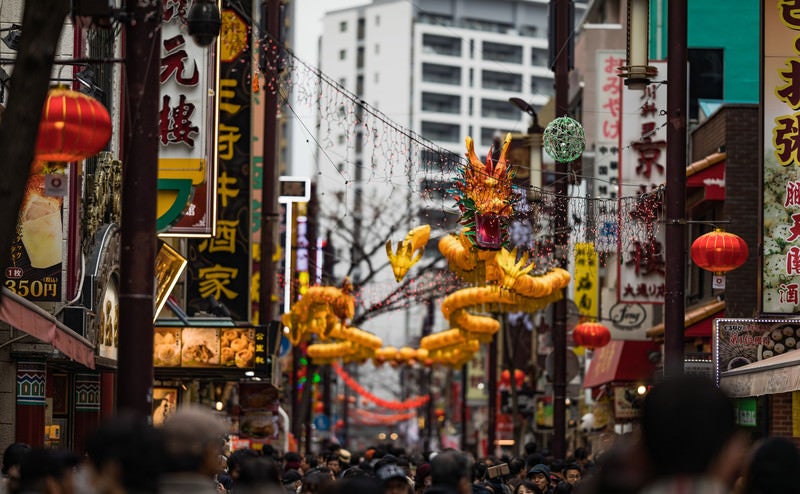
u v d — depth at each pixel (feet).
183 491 51.90
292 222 258.98
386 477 83.20
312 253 333.42
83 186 153.99
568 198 161.17
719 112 215.51
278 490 72.64
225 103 218.79
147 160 88.17
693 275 233.14
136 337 87.45
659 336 236.43
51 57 74.90
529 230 203.82
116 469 50.34
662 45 322.55
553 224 180.75
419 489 114.62
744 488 54.44
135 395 87.35
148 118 88.58
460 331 218.59
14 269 140.05
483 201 147.84
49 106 89.56
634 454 47.14
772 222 161.17
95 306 151.23
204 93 172.86
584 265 288.10
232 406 306.76
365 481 60.64
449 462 72.38
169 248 173.68
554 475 143.95
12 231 74.84
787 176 160.86
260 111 315.78
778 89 160.97
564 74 195.72
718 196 208.23
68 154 91.45
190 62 173.06
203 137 172.45
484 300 186.09
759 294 161.79
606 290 262.06
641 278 212.23
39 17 74.64
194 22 97.81
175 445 52.60
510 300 167.63
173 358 192.34
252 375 202.39
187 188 169.48
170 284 173.88
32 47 74.54
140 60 88.74
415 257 158.51
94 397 174.91
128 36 88.94
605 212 167.84
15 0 141.18
